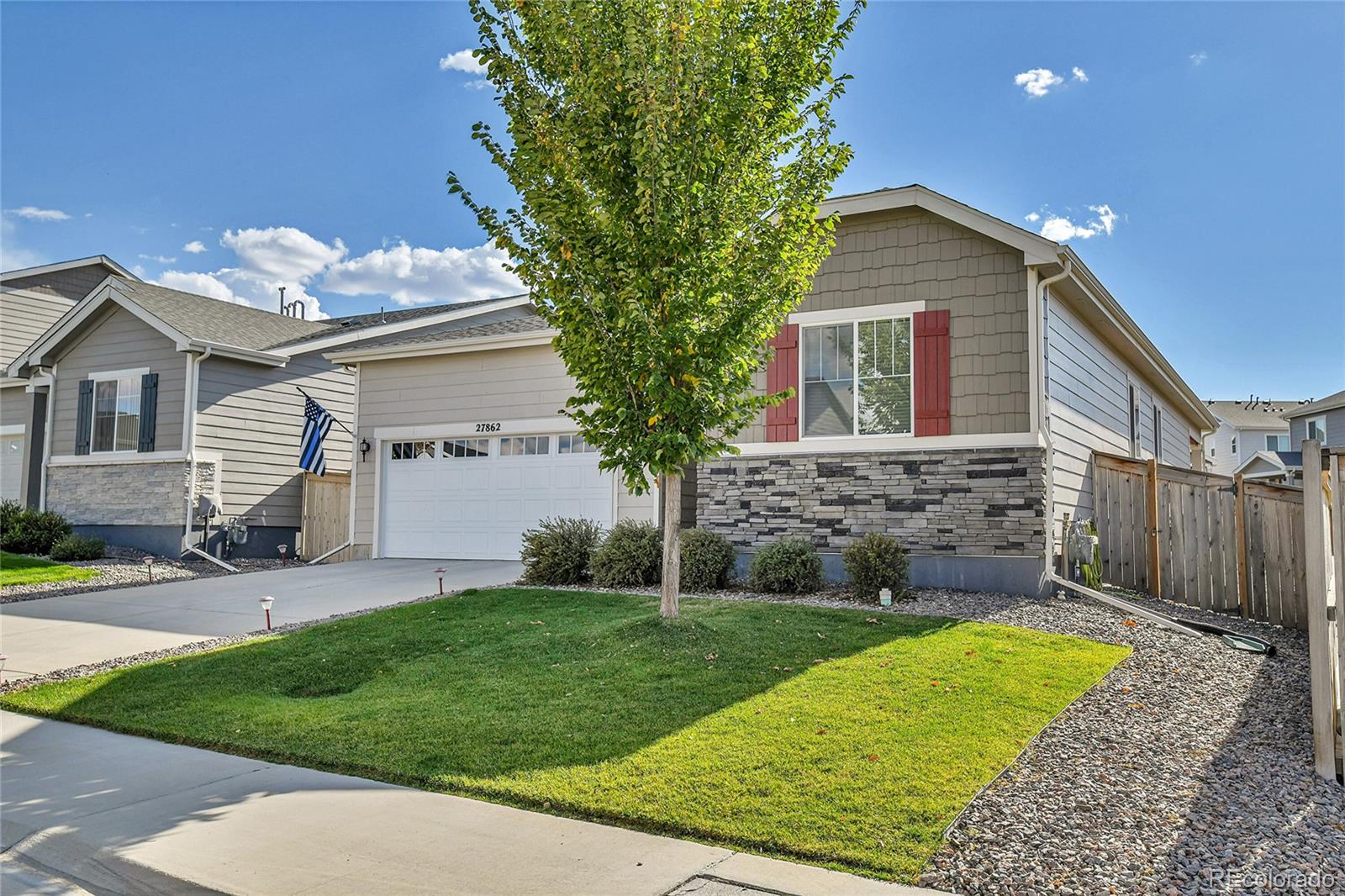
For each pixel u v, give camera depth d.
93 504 19.47
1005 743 5.40
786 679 6.81
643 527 12.10
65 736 6.46
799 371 12.20
